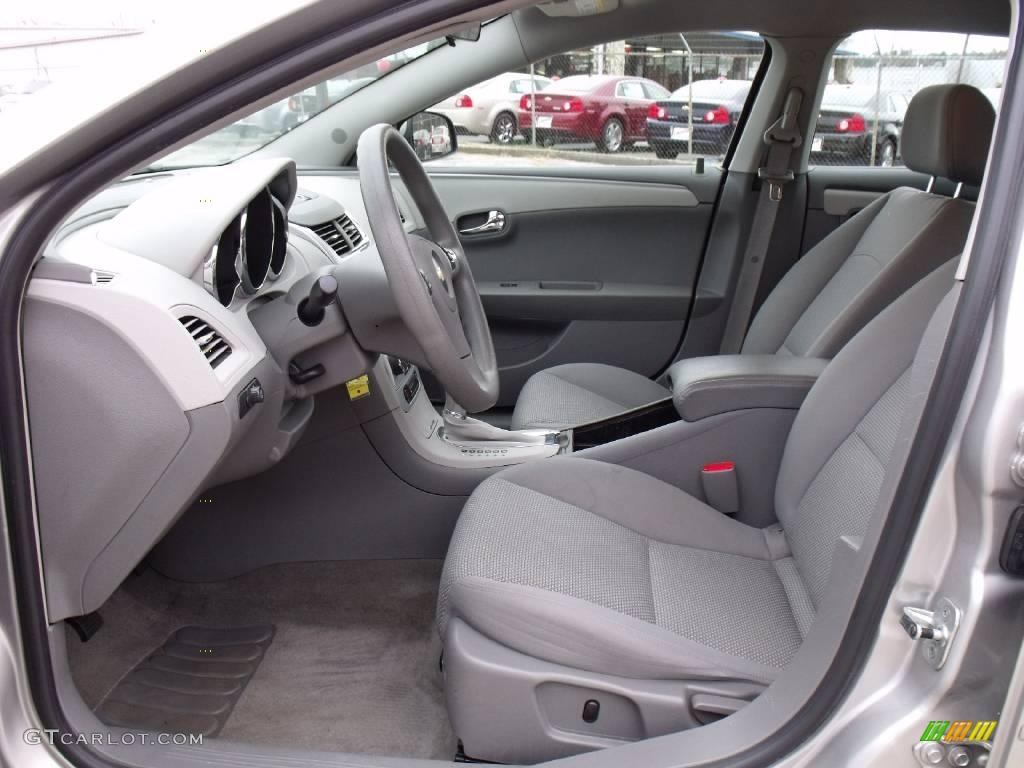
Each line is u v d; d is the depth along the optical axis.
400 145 1.62
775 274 2.84
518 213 2.86
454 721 1.29
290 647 1.91
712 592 1.46
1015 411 0.78
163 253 1.35
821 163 2.81
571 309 2.87
